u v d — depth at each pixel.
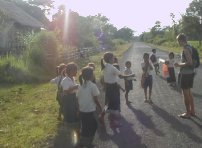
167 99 13.17
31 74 18.91
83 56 33.38
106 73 9.14
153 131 8.88
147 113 10.87
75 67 7.61
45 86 16.50
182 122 9.68
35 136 8.40
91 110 7.17
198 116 10.27
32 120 9.99
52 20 47.00
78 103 7.27
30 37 25.25
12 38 32.78
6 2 41.25
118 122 9.13
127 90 12.41
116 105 9.13
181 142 7.95
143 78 12.50
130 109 11.51
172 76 16.48
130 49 68.06
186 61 9.87
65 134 8.48
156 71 21.69
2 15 31.20
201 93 14.12
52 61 22.03
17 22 34.28
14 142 8.02
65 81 7.53
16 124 9.65
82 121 7.26
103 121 9.21
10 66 18.67
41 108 11.52
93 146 7.75
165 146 7.68
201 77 19.56
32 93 14.66
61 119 9.84
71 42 42.84
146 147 7.64
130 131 8.91
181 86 10.09
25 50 22.62
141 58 38.09
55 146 7.69
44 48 22.11
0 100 13.21
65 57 25.77
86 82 7.21
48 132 8.69
